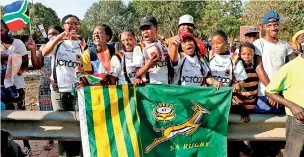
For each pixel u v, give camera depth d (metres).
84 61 4.54
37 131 4.50
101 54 4.66
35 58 5.06
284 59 4.88
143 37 4.50
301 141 4.01
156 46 4.41
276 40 4.93
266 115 4.74
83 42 5.04
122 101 4.30
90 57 4.55
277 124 4.73
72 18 4.84
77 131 4.54
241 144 5.48
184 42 4.55
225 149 4.48
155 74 4.50
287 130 4.20
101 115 4.24
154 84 4.35
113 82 4.55
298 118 3.90
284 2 16.33
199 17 57.22
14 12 4.58
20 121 4.48
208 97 4.43
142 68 4.29
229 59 4.69
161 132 4.36
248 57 4.58
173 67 4.53
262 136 4.68
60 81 4.86
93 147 4.19
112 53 4.74
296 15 14.33
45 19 43.97
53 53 4.85
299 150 4.04
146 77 4.49
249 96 4.60
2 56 4.63
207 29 49.34
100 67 4.55
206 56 4.76
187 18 5.07
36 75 15.02
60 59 4.83
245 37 7.14
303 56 3.98
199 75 4.58
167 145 4.36
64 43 4.86
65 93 4.88
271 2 25.66
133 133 4.27
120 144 4.24
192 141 4.42
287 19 16.41
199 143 4.45
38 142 6.35
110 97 4.27
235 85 4.50
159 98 4.35
